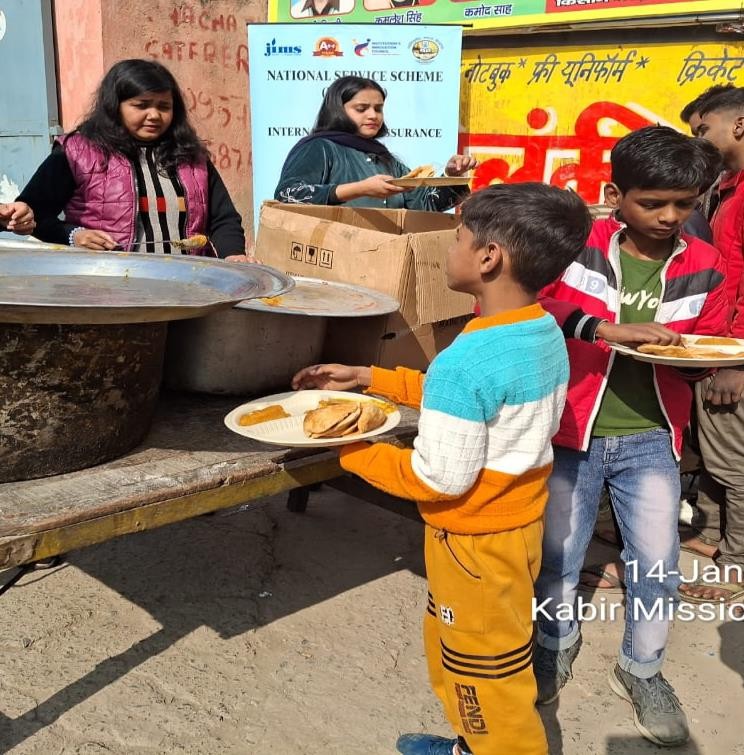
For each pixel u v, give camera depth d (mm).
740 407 2816
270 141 5238
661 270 2135
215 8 5949
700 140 1994
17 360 1722
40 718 2275
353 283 2783
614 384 2121
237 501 1942
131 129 3080
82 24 5742
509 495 1678
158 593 2951
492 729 1775
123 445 1999
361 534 3504
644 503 2162
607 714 2389
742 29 4340
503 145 5387
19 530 1577
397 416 1998
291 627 2781
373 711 2365
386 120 5066
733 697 2475
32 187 3004
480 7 5188
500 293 1671
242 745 2209
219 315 2318
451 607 1755
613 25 4684
